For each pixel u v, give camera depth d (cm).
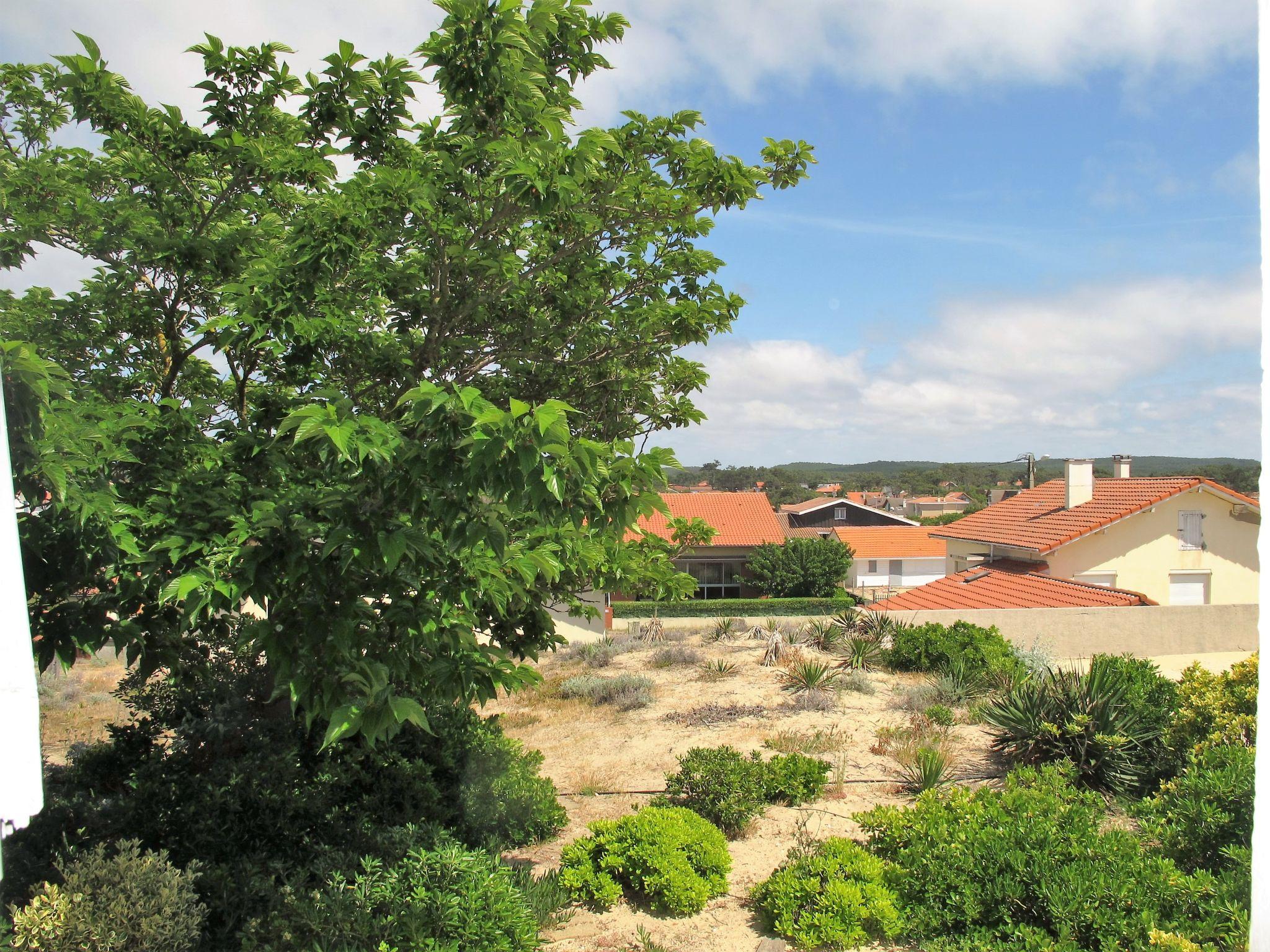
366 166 568
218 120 568
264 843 612
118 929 426
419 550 359
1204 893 503
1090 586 2095
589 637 2288
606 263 680
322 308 555
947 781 924
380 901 521
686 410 752
